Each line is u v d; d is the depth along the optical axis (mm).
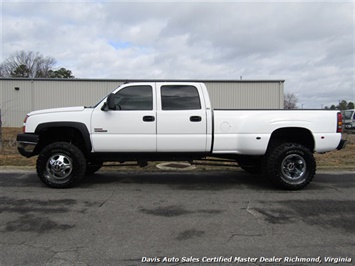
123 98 6121
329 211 4773
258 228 4031
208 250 3365
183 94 6141
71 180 6051
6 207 4895
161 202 5223
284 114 6137
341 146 6246
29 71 53594
